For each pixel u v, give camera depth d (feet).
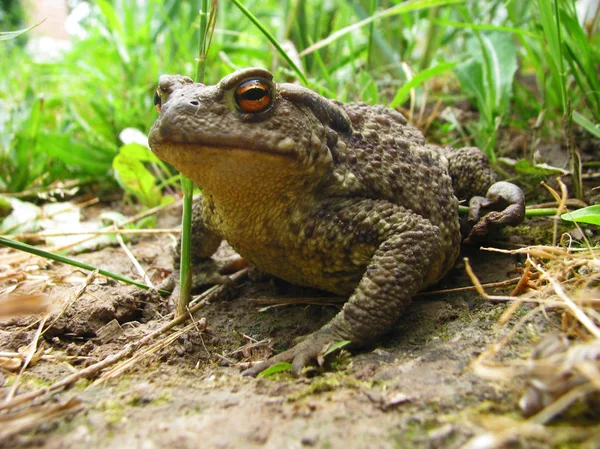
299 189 0.37
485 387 0.27
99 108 0.82
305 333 0.39
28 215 0.64
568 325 0.31
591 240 0.44
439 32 0.77
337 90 0.76
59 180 0.81
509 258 0.46
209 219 0.43
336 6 0.86
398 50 0.85
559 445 0.22
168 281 0.46
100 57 0.91
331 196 0.38
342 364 0.33
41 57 1.23
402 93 0.57
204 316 0.42
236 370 0.34
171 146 0.33
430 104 0.76
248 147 0.33
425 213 0.40
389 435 0.25
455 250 0.43
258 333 0.40
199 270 0.48
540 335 0.31
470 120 0.70
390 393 0.28
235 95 0.33
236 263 0.50
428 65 0.79
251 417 0.27
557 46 0.50
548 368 0.24
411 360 0.32
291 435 0.25
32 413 0.27
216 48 0.82
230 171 0.34
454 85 0.82
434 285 0.43
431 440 0.24
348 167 0.38
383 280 0.35
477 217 0.46
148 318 0.42
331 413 0.27
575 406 0.24
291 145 0.34
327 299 0.44
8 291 0.44
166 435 0.25
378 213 0.37
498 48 0.64
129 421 0.27
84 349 0.36
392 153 0.41
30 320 0.39
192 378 0.32
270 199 0.37
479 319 0.36
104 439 0.25
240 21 0.94
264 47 0.93
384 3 0.82
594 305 0.30
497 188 0.46
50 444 0.25
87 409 0.28
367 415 0.26
